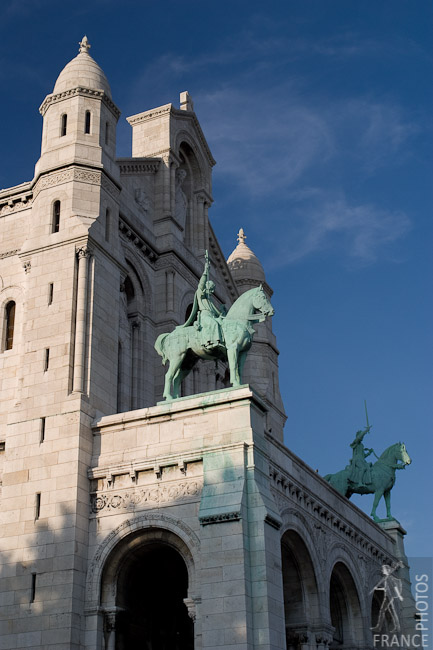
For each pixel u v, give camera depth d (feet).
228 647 91.76
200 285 121.39
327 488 134.10
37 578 104.83
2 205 139.33
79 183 129.29
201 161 183.11
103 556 105.50
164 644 118.83
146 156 166.20
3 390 124.88
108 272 127.44
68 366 116.26
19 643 102.32
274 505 102.78
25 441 114.11
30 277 125.18
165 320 150.61
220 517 97.60
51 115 137.39
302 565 121.08
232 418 105.91
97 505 108.68
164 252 156.04
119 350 140.46
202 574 96.48
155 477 106.83
